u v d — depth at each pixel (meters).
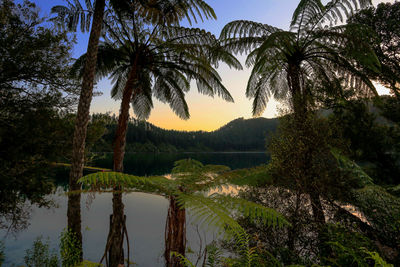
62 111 8.54
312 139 3.85
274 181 3.92
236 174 2.84
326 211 3.23
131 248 5.90
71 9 6.14
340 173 3.68
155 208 10.70
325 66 6.12
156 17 6.33
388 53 7.22
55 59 7.89
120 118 6.04
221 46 6.40
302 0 5.18
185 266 2.06
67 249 3.26
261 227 3.51
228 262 1.87
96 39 5.13
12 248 5.48
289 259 2.60
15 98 7.62
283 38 4.45
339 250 2.01
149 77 8.70
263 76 7.18
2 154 6.98
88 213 9.16
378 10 7.12
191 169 2.91
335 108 6.85
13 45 6.99
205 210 1.52
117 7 5.95
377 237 2.25
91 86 5.13
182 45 6.24
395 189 4.02
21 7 7.08
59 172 17.83
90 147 9.40
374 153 6.50
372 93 5.46
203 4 6.05
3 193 7.05
